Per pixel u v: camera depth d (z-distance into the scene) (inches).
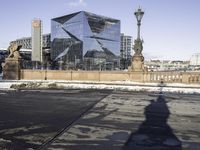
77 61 6432.1
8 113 515.8
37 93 878.4
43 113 516.1
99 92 925.2
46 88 1065.5
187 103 665.6
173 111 544.1
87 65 6373.0
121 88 1066.7
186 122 440.1
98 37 6658.5
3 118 467.8
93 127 401.7
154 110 553.6
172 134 362.3
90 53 6501.0
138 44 1375.5
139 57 1378.0
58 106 603.2
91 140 332.5
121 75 1417.3
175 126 410.0
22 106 602.2
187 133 368.5
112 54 6988.2
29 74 1558.8
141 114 508.1
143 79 1369.3
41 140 331.9
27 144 315.3
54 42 7032.5
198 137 348.2
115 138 341.7
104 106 605.3
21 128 395.2
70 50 6628.9
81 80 1491.1
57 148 299.9
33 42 6432.1
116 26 7052.2
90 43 6496.1
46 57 6451.8
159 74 1338.6
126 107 591.5
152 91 973.8
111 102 671.8
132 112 529.3
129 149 296.8
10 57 1541.6
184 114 511.5
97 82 1363.2
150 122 437.4
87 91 959.0
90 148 300.0
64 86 1138.7
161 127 403.2
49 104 634.8
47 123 428.5
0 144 315.3
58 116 485.7
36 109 562.6
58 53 6909.5
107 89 1039.0
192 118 473.7
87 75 1483.8
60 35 6870.1
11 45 1545.3
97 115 495.8
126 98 756.0
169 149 298.7
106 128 395.5
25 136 350.9
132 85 1195.9
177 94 879.1
